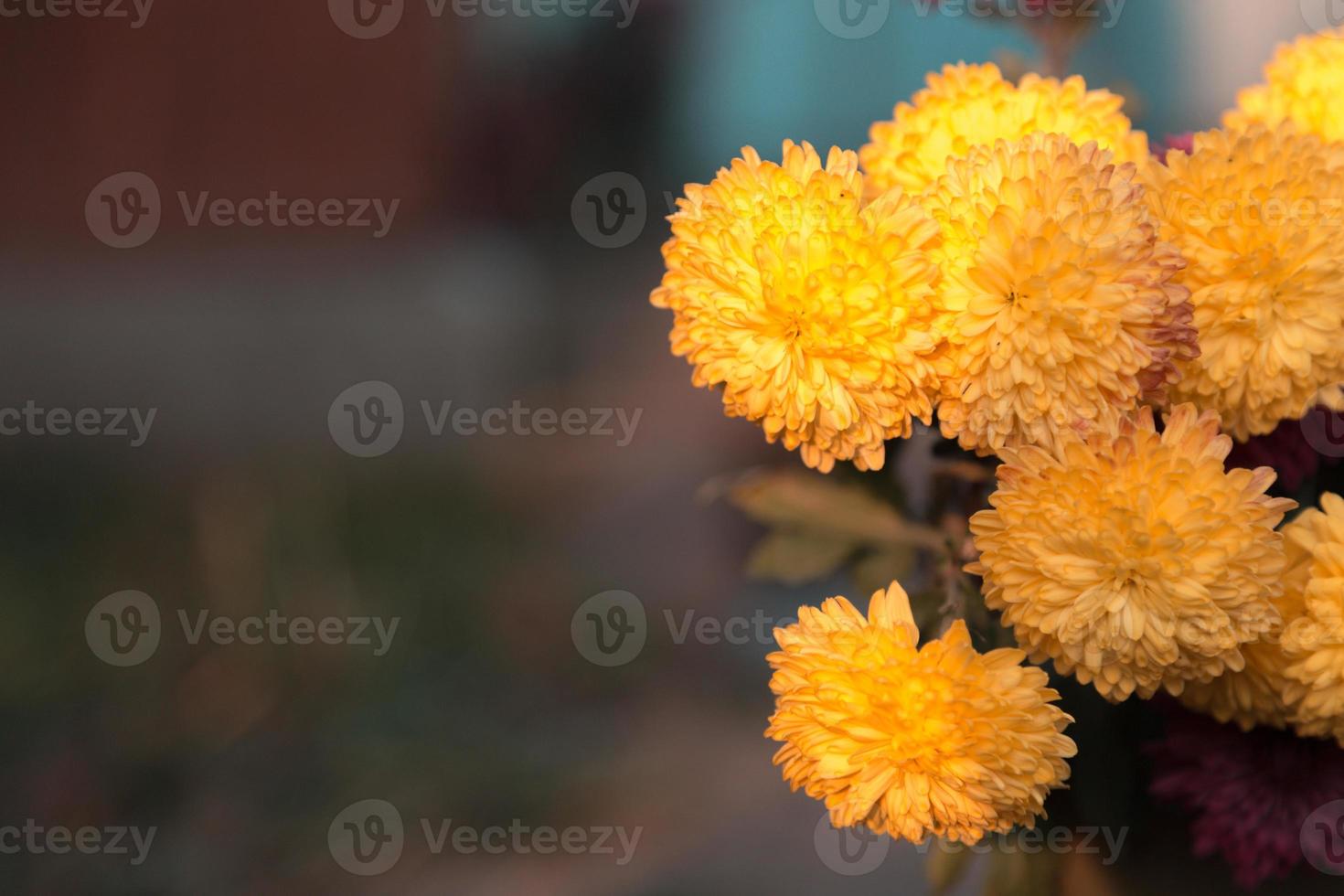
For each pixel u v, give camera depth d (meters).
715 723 1.47
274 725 1.47
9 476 1.90
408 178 2.25
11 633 1.57
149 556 1.74
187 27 2.13
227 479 1.87
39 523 1.81
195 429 2.09
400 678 1.55
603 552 1.79
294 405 2.15
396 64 2.23
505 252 2.28
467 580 1.73
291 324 2.16
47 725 1.46
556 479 1.99
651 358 2.23
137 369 2.08
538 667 1.58
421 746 1.43
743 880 1.08
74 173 2.08
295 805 1.34
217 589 1.66
